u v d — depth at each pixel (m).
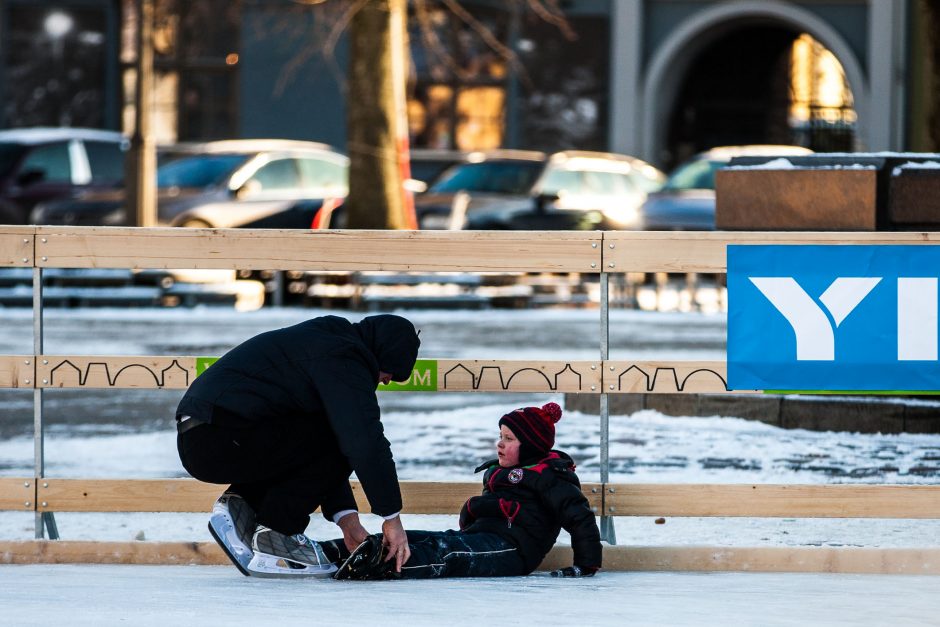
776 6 83.31
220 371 15.70
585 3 86.19
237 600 14.27
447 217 60.06
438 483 18.06
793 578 16.73
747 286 17.94
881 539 19.48
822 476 22.50
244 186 60.66
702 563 17.44
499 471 16.72
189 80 88.25
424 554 15.96
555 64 86.69
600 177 64.31
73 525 20.81
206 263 18.12
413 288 53.59
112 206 60.66
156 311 51.56
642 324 47.94
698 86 91.81
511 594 14.86
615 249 18.03
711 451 24.45
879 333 17.86
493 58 86.69
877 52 81.19
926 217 23.48
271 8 86.31
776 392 17.95
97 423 29.55
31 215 67.25
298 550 16.14
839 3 82.44
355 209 56.00
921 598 15.04
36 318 18.31
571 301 55.50
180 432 15.83
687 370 18.06
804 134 91.56
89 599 14.31
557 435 26.33
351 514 16.69
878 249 17.78
